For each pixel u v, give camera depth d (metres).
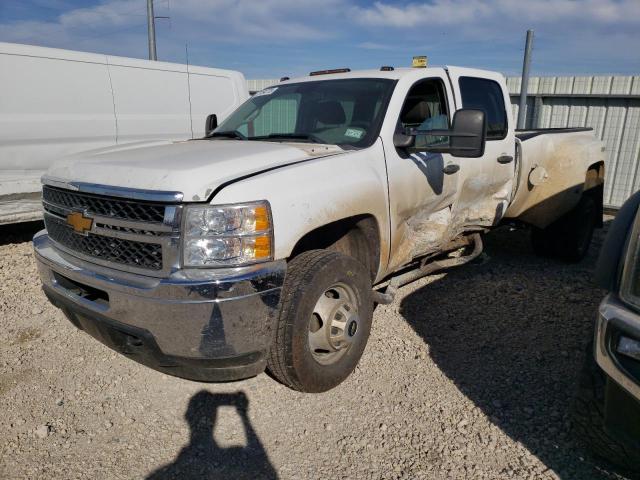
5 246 6.35
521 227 5.75
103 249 2.79
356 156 3.28
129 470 2.62
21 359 3.63
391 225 3.54
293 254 3.33
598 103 9.64
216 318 2.46
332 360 3.18
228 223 2.51
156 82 7.55
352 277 3.17
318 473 2.59
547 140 5.37
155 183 2.56
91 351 3.74
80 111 6.71
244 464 2.66
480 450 2.73
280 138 3.74
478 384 3.33
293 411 3.07
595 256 6.37
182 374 2.74
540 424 2.92
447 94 4.23
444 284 5.05
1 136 6.05
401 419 2.99
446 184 4.03
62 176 3.05
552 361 3.60
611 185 9.76
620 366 2.15
